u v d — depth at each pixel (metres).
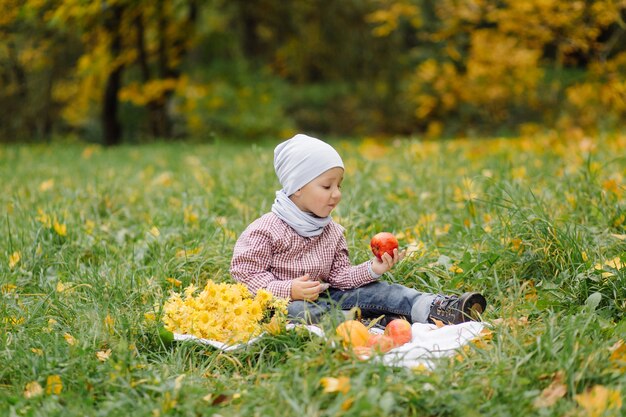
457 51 16.06
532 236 4.43
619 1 10.80
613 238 4.62
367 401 2.63
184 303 3.65
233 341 3.42
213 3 18.77
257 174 7.29
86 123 19.38
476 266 4.29
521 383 2.88
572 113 14.12
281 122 17.47
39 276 4.71
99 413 2.80
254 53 21.94
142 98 16.77
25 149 13.16
